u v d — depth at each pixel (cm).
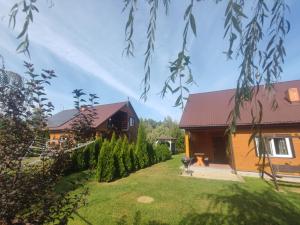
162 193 737
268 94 158
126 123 2239
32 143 253
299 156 984
